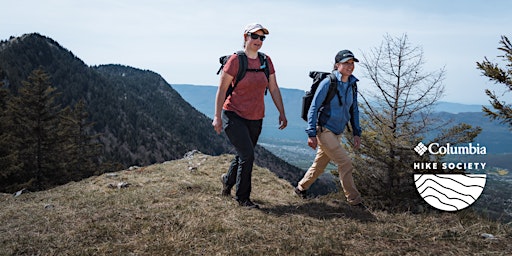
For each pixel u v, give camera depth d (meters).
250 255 3.15
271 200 5.31
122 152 71.44
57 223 4.03
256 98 4.60
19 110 27.14
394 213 4.52
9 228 3.98
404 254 3.19
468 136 5.20
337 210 4.60
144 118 91.38
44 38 94.88
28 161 27.39
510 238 3.48
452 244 3.39
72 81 84.81
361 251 3.25
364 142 5.47
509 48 5.13
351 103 4.62
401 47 5.81
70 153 30.27
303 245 3.35
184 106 135.50
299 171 91.00
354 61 4.41
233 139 4.59
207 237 3.51
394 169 5.24
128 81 132.62
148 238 3.47
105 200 4.94
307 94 4.64
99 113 78.62
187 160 8.93
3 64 67.25
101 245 3.38
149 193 5.23
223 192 5.20
